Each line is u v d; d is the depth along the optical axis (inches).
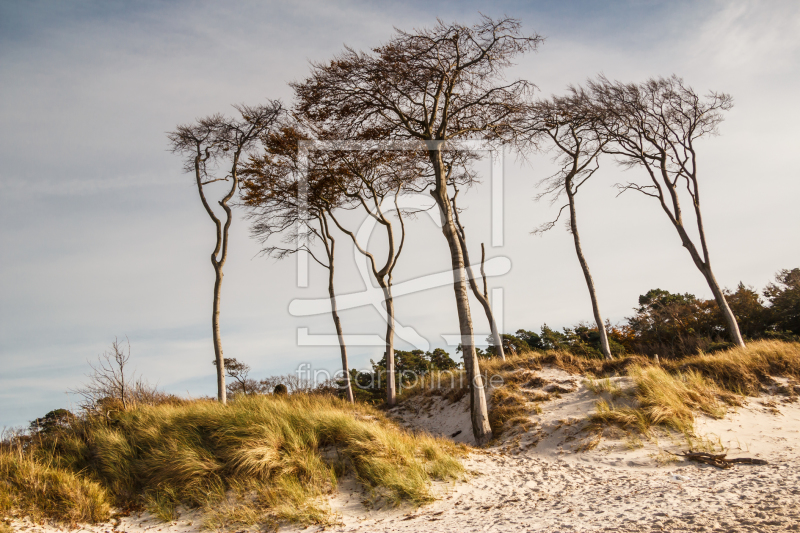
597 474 355.6
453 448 426.0
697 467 341.1
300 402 544.7
